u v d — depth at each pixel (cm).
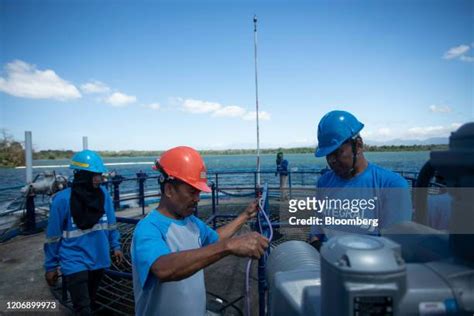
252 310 347
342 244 69
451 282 65
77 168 292
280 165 1093
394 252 65
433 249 76
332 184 193
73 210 282
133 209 959
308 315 78
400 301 61
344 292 61
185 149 162
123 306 384
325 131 188
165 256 133
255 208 219
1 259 558
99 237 299
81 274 285
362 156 184
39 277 474
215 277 441
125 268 489
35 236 712
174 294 159
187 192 158
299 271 95
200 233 184
